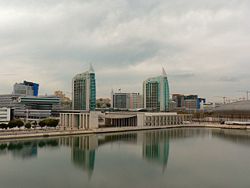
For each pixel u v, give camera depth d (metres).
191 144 184.25
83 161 127.94
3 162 123.69
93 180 98.62
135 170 112.69
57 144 172.38
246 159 135.25
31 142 176.00
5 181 96.62
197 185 93.62
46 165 119.38
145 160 131.25
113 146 171.62
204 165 122.00
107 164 122.69
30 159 130.38
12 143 170.38
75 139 196.00
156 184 94.50
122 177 102.44
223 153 151.00
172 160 131.88
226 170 113.12
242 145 181.25
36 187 90.69
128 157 138.00
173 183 95.56
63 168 114.81
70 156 138.38
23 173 106.56
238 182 96.75
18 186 91.44
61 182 96.00
